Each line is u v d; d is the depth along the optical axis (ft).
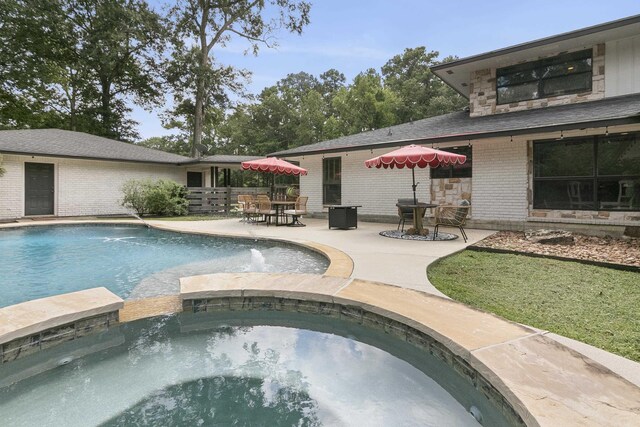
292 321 11.89
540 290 13.19
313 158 44.75
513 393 5.88
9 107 72.49
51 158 45.11
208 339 10.44
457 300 12.08
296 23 78.89
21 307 10.12
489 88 35.35
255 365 8.91
